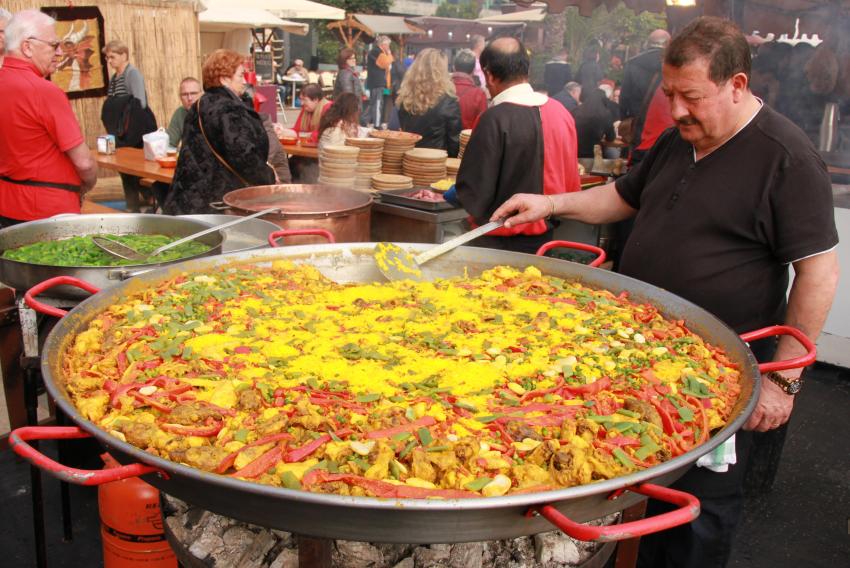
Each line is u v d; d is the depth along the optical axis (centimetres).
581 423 160
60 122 394
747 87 223
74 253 296
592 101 774
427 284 267
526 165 388
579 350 210
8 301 308
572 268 270
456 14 3631
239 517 131
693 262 240
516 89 393
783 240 222
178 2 1024
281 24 1360
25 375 281
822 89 506
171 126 764
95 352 196
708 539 260
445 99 707
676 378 192
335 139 701
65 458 319
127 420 157
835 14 495
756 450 365
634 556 200
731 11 539
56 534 313
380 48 1398
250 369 186
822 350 517
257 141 471
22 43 384
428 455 144
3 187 398
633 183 278
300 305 241
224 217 357
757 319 241
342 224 354
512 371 193
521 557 185
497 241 411
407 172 567
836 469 400
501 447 154
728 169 230
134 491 236
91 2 927
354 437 155
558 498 121
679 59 213
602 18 1454
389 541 125
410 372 190
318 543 148
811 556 328
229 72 471
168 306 226
